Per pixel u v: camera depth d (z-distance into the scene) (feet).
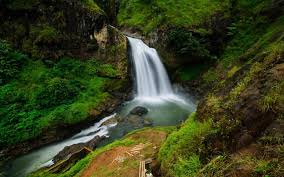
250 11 74.84
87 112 52.26
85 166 35.29
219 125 21.34
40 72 57.72
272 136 16.35
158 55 70.49
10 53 58.49
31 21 62.64
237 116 20.15
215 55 69.36
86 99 55.11
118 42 65.51
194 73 66.03
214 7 75.56
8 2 61.31
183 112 55.62
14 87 53.88
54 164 40.78
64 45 62.59
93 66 62.75
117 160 33.42
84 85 58.39
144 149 35.27
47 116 49.75
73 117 50.44
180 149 24.08
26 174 39.96
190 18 71.61
